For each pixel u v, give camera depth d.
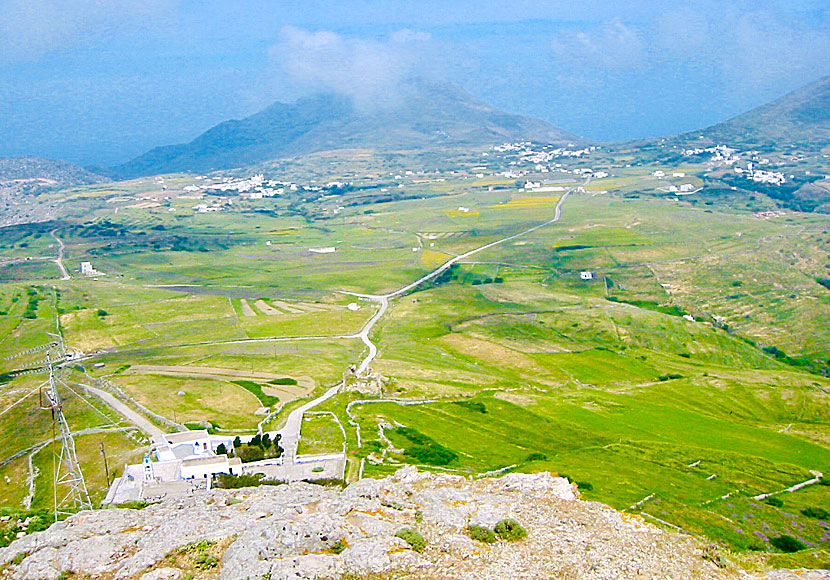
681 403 181.12
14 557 47.66
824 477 120.81
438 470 120.56
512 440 144.12
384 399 173.12
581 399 176.75
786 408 183.38
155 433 143.88
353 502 52.53
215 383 187.62
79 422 153.00
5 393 179.62
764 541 91.25
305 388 184.00
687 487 111.19
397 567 42.66
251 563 41.97
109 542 47.53
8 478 124.69
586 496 104.69
